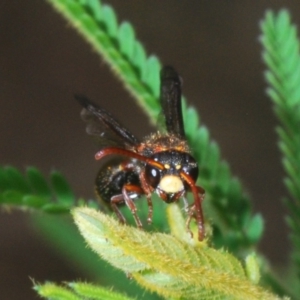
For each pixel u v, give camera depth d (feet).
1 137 0.78
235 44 0.79
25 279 0.71
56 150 0.77
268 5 0.80
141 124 0.77
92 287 0.35
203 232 0.36
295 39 0.41
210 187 0.41
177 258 0.34
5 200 0.39
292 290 0.40
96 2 0.41
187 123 0.41
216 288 0.34
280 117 0.41
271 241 0.69
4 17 0.82
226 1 0.81
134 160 0.41
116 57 0.41
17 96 0.79
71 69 0.80
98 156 0.39
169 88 0.41
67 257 0.42
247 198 0.41
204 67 0.79
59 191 0.39
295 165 0.40
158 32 0.80
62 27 0.82
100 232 0.34
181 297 0.34
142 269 0.34
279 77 0.41
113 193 0.41
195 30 0.80
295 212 0.40
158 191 0.39
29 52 0.81
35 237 0.72
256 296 0.34
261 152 0.75
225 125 0.76
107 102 0.78
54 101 0.79
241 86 0.78
